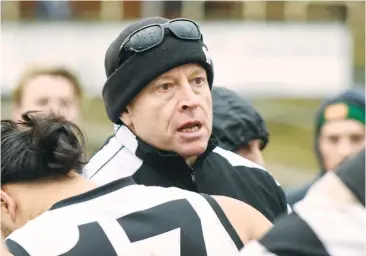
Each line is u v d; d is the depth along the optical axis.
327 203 2.40
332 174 2.46
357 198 2.39
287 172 10.42
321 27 9.05
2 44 8.39
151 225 2.93
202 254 2.91
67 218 2.96
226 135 4.16
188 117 3.45
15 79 8.18
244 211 3.07
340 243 2.34
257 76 8.95
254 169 3.88
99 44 8.77
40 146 3.08
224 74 8.91
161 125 3.47
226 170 3.77
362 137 5.72
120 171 3.59
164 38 3.46
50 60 8.58
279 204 3.87
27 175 3.08
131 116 3.58
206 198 3.05
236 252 2.95
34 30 8.52
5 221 3.13
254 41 8.95
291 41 8.98
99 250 2.87
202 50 3.52
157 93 3.48
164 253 2.89
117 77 3.53
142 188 3.06
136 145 3.58
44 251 2.88
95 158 3.71
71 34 8.66
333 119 5.74
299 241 2.38
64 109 5.89
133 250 2.88
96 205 3.00
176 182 3.57
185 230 2.93
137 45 3.45
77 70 8.70
